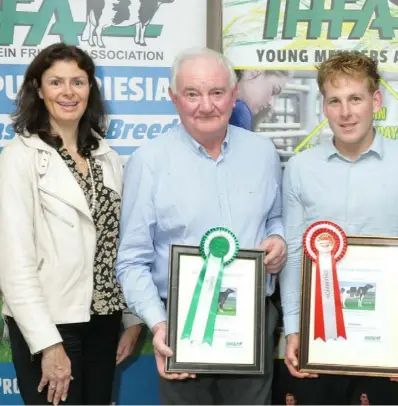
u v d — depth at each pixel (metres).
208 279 1.66
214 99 1.67
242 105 2.25
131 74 2.30
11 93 2.26
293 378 2.08
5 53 2.24
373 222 1.77
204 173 1.74
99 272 1.90
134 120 2.32
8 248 1.75
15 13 2.23
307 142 2.28
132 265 1.75
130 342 2.28
